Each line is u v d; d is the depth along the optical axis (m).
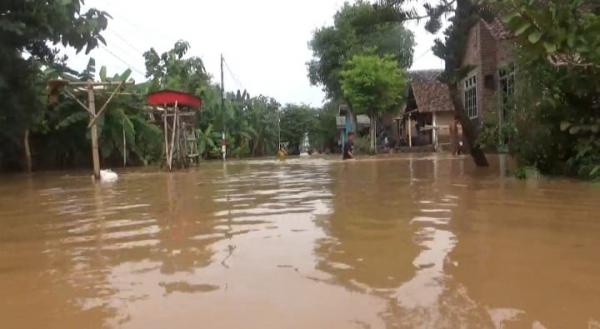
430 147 31.59
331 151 66.00
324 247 3.85
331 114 69.81
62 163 22.80
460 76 12.48
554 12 6.43
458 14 12.52
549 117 9.18
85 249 4.05
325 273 3.17
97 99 21.22
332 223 4.83
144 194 8.09
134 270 3.38
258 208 5.99
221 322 2.43
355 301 2.66
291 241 4.08
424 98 33.53
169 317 2.52
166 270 3.35
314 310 2.55
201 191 8.29
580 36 6.39
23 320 2.56
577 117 8.80
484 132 11.76
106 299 2.82
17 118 16.06
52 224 5.33
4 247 4.21
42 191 9.38
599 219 4.77
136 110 23.92
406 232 4.31
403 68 37.97
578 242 3.85
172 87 32.16
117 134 22.53
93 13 15.45
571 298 2.64
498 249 3.67
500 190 7.09
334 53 37.44
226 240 4.19
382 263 3.36
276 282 3.01
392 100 32.22
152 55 35.56
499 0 7.25
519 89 9.85
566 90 8.71
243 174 12.81
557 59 7.17
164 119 16.61
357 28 14.43
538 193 6.66
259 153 54.28
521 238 4.01
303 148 82.44
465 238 4.04
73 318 2.56
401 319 2.40
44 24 14.49
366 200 6.45
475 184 8.02
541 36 6.48
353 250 3.73
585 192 6.64
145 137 24.25
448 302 2.61
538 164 9.62
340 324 2.36
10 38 14.54
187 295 2.83
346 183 8.98
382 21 13.74
